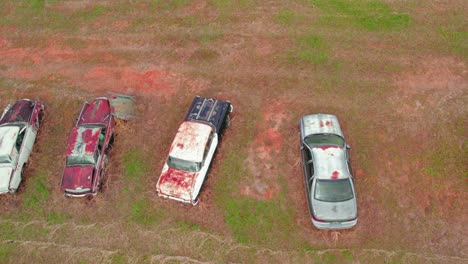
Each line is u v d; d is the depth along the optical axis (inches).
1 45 716.0
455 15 692.1
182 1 762.2
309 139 512.4
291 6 732.0
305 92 604.4
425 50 645.3
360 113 573.6
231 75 636.7
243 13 728.3
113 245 480.4
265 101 597.9
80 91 634.2
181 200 490.0
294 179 516.1
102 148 537.3
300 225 481.1
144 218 498.3
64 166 546.6
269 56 656.4
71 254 472.4
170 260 460.8
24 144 547.5
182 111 597.6
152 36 705.0
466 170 510.9
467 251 453.1
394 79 610.2
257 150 545.6
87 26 733.3
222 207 500.1
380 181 509.4
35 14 763.4
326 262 451.8
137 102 610.9
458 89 593.0
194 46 682.8
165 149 555.5
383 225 476.7
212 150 526.9
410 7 713.0
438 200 491.5
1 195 527.8
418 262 445.7
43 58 689.0
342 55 647.1
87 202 515.8
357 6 720.3
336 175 471.2
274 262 454.9
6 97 637.3
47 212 513.7
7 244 487.2
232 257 460.8
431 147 534.3
